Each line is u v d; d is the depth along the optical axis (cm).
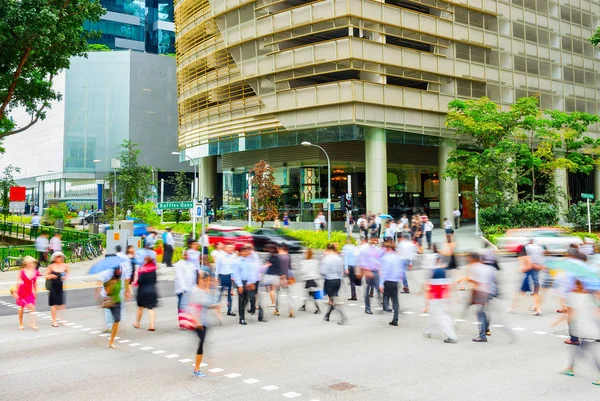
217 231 2994
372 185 4056
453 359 948
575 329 844
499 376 841
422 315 1384
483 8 4619
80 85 7319
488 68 4644
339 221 4550
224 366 918
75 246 2830
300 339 1125
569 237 2742
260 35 4250
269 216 4244
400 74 4103
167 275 2227
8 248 2472
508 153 3647
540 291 1489
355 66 3878
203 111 4978
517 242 2834
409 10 4131
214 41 4728
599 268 1063
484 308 1086
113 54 7350
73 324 1312
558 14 5253
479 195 3656
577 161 4412
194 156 5172
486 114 3941
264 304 1583
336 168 4603
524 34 4938
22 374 880
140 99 7394
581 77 5403
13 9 2309
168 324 1297
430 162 5231
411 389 780
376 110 3981
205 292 888
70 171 7250
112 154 7288
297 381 827
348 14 3809
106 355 1006
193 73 5184
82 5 2716
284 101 4184
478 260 1103
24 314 1452
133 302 1630
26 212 7750
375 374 860
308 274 1443
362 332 1190
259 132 4416
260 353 1006
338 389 786
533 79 4972
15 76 2736
